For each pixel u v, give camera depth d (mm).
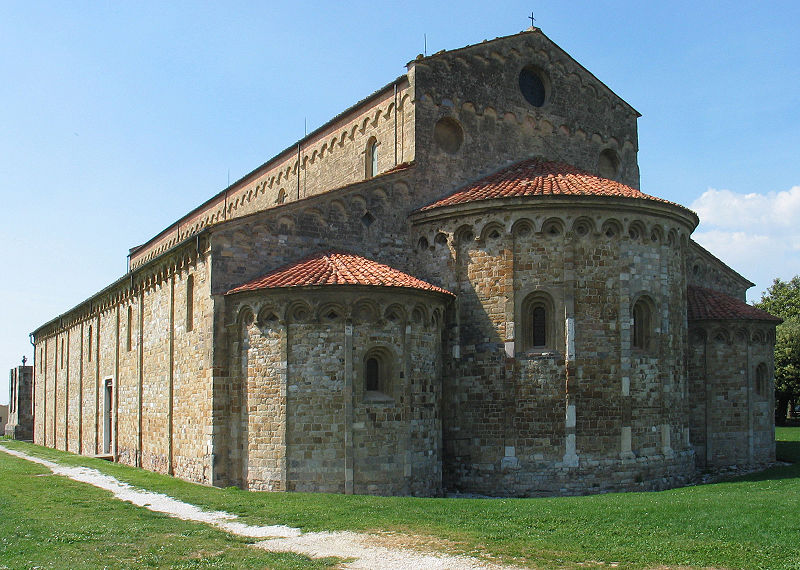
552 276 30500
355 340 28312
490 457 30703
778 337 66625
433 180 34969
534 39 38531
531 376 30375
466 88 36219
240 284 30344
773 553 17172
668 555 17156
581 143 39531
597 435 29859
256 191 51969
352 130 39875
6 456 47875
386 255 33562
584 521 20875
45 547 18234
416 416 29250
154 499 26109
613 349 30312
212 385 29469
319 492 27547
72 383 57438
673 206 31906
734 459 37156
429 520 21359
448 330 32094
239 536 19625
